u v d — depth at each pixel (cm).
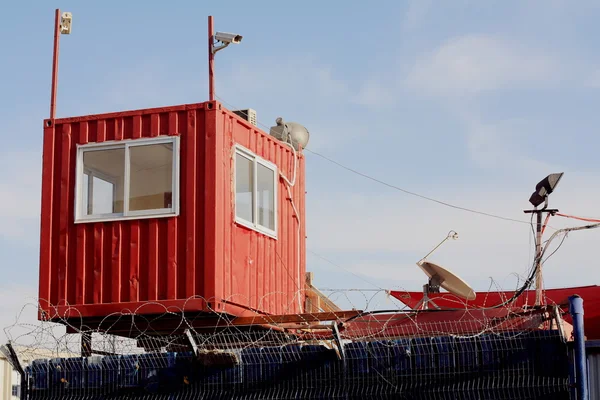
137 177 1447
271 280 1571
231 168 1459
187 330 1306
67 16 1555
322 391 1227
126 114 1467
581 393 1114
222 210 1419
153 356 1312
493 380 1160
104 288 1436
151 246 1421
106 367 1326
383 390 1202
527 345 1157
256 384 1259
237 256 1454
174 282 1400
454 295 1548
